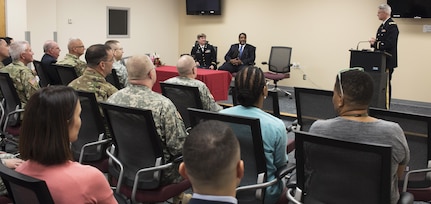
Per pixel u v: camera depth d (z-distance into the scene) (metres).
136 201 2.40
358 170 1.72
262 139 2.13
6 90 3.71
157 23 10.16
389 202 1.71
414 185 2.38
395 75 7.79
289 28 8.95
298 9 8.77
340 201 1.82
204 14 9.99
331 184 1.82
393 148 1.79
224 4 9.79
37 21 7.88
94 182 1.44
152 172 2.35
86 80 2.99
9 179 1.35
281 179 2.30
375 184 1.71
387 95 5.92
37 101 1.41
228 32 9.82
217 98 6.66
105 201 1.47
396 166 1.84
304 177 1.92
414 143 2.37
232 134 1.06
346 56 8.27
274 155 2.26
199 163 1.01
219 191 1.03
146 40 9.99
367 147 1.63
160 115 2.38
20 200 1.43
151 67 2.51
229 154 1.02
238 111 2.28
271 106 3.04
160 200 2.38
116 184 2.56
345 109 1.88
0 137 3.97
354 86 1.84
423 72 7.50
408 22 7.53
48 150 1.39
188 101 3.27
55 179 1.39
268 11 9.19
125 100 2.45
